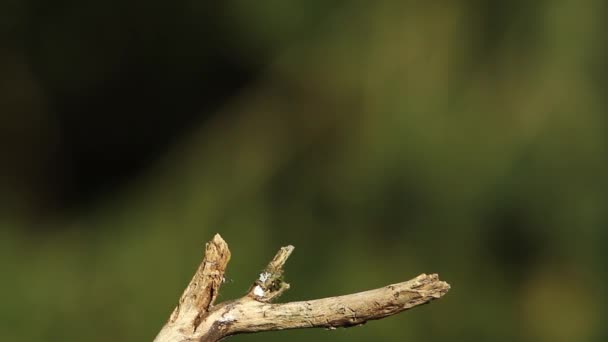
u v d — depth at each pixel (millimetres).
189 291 1520
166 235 4207
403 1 4082
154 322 4145
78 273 4359
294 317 1508
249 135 4223
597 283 3969
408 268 3994
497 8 3955
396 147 3984
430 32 4004
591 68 3861
